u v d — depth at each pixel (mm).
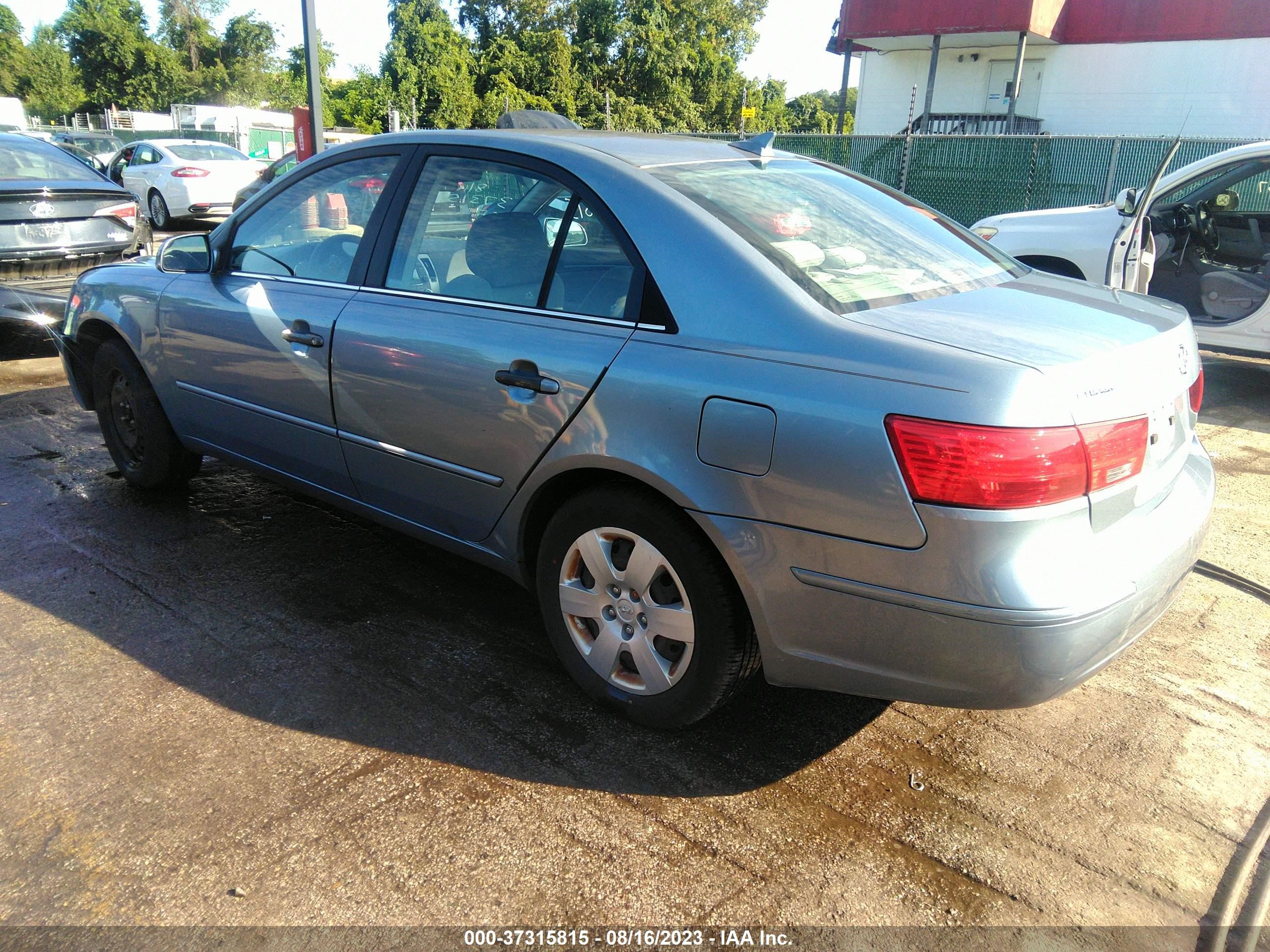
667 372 2422
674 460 2393
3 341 7953
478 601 3551
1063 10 19406
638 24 46469
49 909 2078
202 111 36688
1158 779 2609
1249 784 2594
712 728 2799
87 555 3857
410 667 3078
